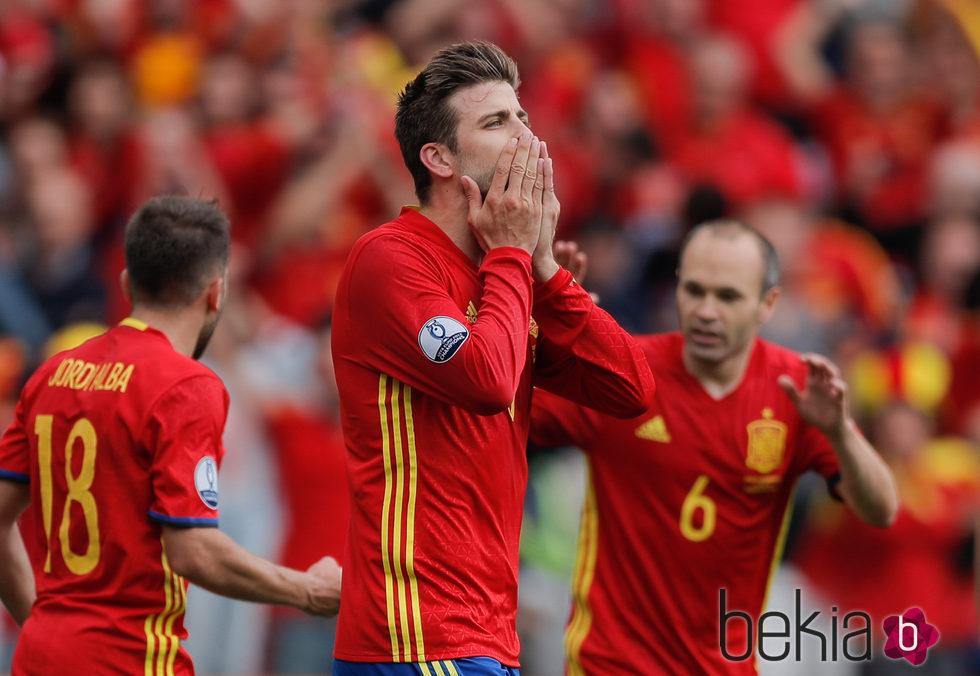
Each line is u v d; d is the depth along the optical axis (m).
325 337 26.72
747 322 16.33
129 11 39.06
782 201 34.97
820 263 34.00
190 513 13.28
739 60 40.44
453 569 12.84
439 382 12.55
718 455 16.44
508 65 13.48
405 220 13.40
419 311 12.62
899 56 42.25
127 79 38.06
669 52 40.03
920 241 38.03
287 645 25.08
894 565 25.08
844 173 40.47
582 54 40.53
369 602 12.91
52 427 13.88
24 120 37.41
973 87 43.06
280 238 32.81
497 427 13.25
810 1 43.28
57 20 39.03
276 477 25.39
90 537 13.61
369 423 13.02
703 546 16.44
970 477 26.36
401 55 39.62
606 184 36.56
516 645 13.41
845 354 29.80
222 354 25.12
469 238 13.39
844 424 15.60
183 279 14.26
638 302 29.98
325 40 39.03
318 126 34.84
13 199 33.47
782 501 16.86
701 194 29.39
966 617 25.30
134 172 34.59
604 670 16.47
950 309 35.56
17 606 14.87
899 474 25.77
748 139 37.47
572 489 25.41
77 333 27.73
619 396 13.72
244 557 13.62
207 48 38.22
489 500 13.13
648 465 16.50
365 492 13.05
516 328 12.63
